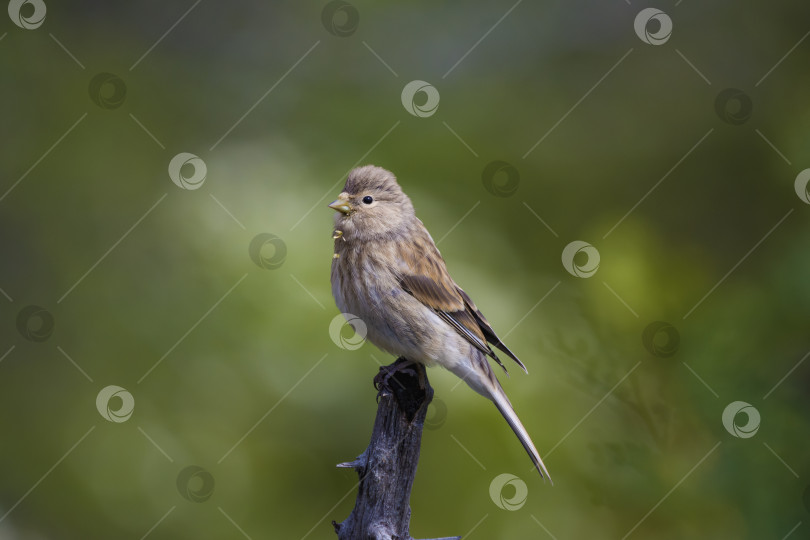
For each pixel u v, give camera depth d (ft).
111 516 37.17
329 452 36.19
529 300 36.45
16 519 37.29
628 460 28.40
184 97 43.88
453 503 32.86
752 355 28.66
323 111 42.91
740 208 42.96
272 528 36.35
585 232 42.04
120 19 45.50
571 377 29.53
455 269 37.70
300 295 36.27
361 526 23.34
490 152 42.60
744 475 27.30
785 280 29.96
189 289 37.93
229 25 45.98
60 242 40.63
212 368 36.78
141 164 42.16
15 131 42.19
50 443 38.01
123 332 38.60
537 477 32.37
